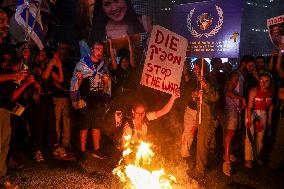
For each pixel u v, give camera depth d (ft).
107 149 21.57
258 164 19.81
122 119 18.11
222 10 15.92
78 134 24.07
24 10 16.97
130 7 33.71
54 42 30.01
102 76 19.99
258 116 19.17
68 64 21.99
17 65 15.52
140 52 33.50
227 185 16.31
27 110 19.85
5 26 15.16
